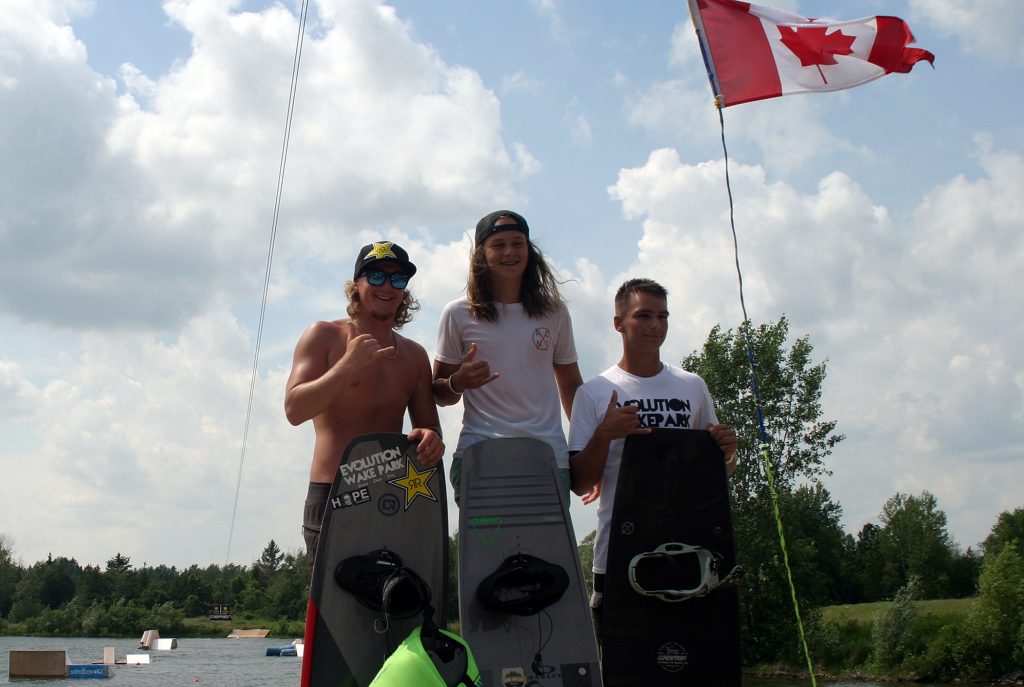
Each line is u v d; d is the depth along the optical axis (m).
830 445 37.91
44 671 37.09
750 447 37.44
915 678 39.88
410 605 4.85
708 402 5.86
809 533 66.38
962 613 44.50
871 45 7.61
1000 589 39.41
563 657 4.90
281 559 167.25
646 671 5.14
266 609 123.00
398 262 5.30
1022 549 89.06
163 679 36.84
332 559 4.91
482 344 5.68
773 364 38.28
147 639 73.56
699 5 7.88
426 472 5.15
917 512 97.19
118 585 123.50
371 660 4.80
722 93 7.70
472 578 5.00
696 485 5.37
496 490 5.25
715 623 5.23
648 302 5.67
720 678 5.16
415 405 5.59
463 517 5.16
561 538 5.16
